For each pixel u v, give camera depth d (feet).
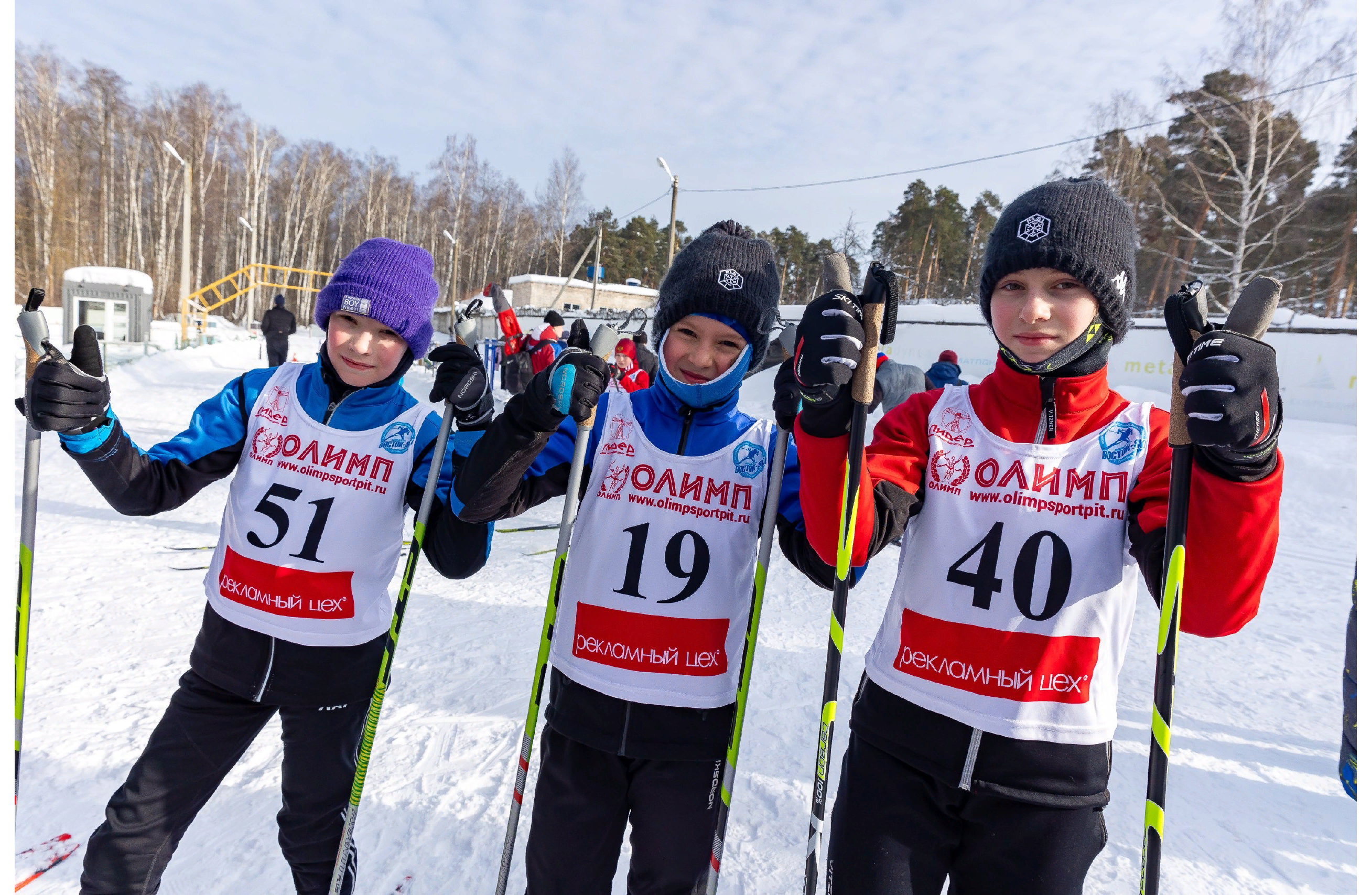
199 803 5.40
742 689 4.89
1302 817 7.56
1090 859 4.10
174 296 123.13
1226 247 53.26
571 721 4.96
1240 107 49.44
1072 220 4.10
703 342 5.25
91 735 8.14
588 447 5.44
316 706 5.43
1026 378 4.38
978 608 4.22
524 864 6.52
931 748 4.17
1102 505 4.21
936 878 4.21
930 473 4.49
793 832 7.10
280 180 139.64
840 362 3.85
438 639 11.16
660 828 4.87
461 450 5.52
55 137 97.96
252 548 5.49
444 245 141.79
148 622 11.14
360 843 6.75
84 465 5.00
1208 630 3.80
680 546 5.11
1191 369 3.36
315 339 102.27
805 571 5.01
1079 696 4.11
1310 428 31.32
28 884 6.14
